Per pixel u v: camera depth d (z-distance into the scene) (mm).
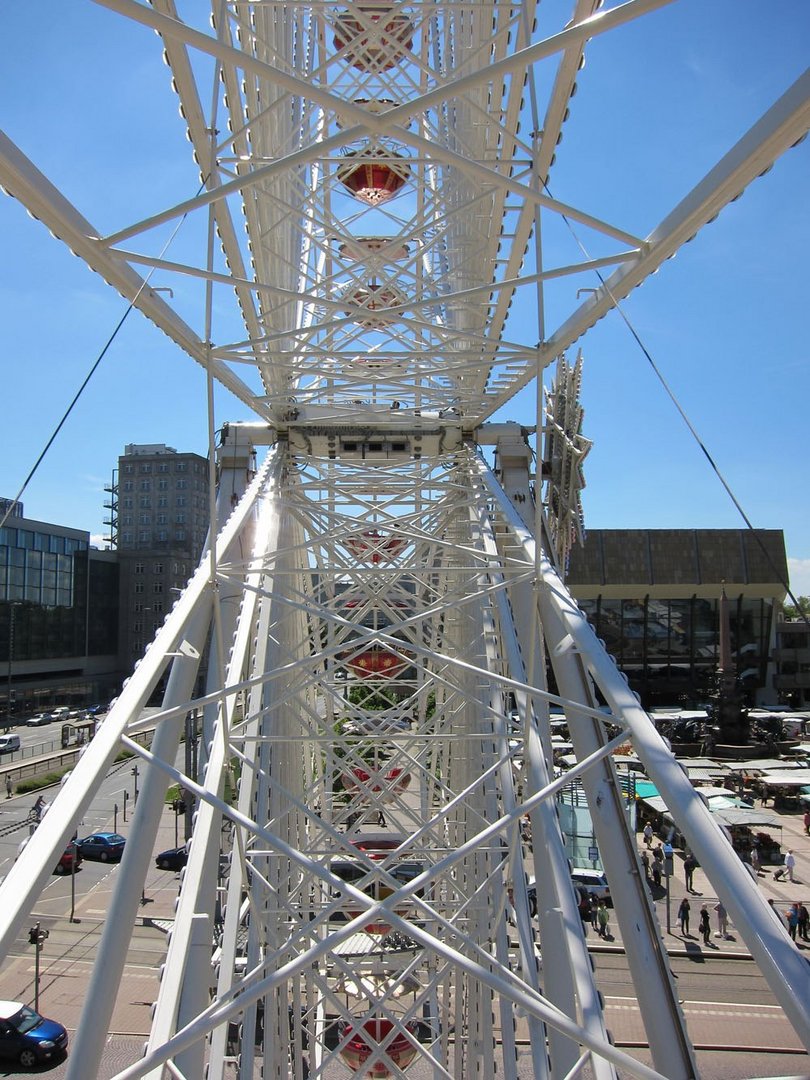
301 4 7840
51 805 4230
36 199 4629
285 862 10211
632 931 5707
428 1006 16438
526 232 8695
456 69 9008
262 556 8688
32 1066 16469
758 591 57719
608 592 57375
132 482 71312
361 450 13773
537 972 7609
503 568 8586
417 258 10844
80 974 20484
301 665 6605
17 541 58656
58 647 62188
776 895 25438
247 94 7609
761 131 4184
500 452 13609
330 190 12953
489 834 5145
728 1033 17938
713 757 46906
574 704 5762
